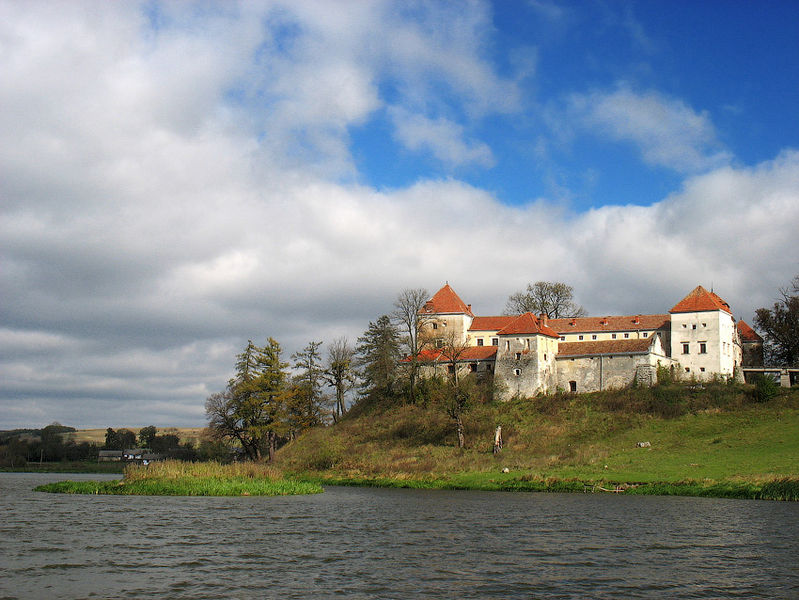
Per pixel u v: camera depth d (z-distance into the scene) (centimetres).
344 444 11469
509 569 3459
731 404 10575
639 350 11738
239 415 11750
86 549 3900
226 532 4516
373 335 13575
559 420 10756
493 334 13775
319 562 3600
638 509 5853
